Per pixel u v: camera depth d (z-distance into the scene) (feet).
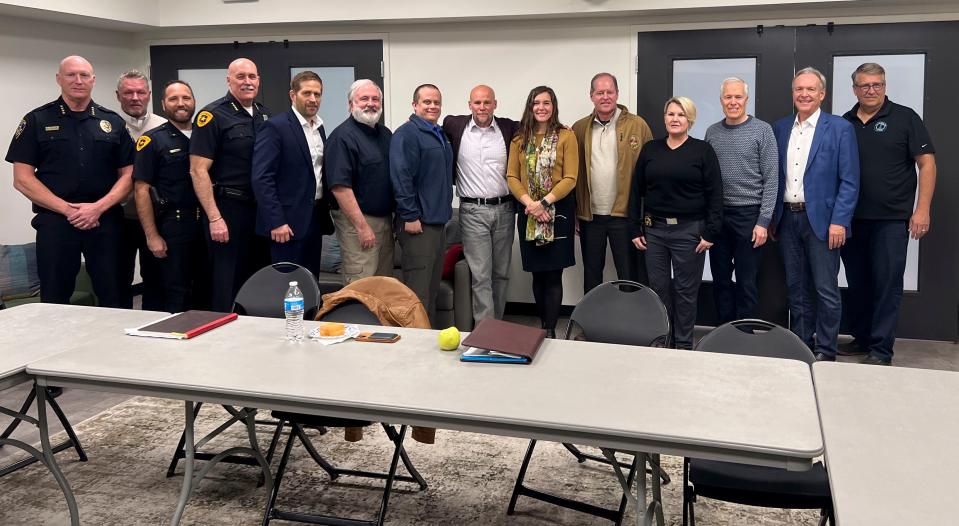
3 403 14.33
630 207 16.51
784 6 17.26
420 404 7.21
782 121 15.79
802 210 15.46
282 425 10.41
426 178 15.19
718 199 15.48
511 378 7.96
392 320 10.71
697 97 18.70
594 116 16.94
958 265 17.38
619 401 7.26
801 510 10.14
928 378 7.91
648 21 18.61
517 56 19.52
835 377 7.97
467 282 17.46
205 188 14.35
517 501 10.47
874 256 15.84
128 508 10.34
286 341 9.42
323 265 18.42
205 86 21.59
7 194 18.58
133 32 21.63
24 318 10.85
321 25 20.29
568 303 20.25
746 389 7.58
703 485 7.76
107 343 9.35
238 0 19.77
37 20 18.99
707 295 18.94
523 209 16.98
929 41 17.04
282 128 14.14
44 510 10.27
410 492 10.74
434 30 19.86
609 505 10.34
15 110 18.65
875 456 6.04
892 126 15.38
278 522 9.96
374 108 14.49
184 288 15.55
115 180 15.62
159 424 13.20
